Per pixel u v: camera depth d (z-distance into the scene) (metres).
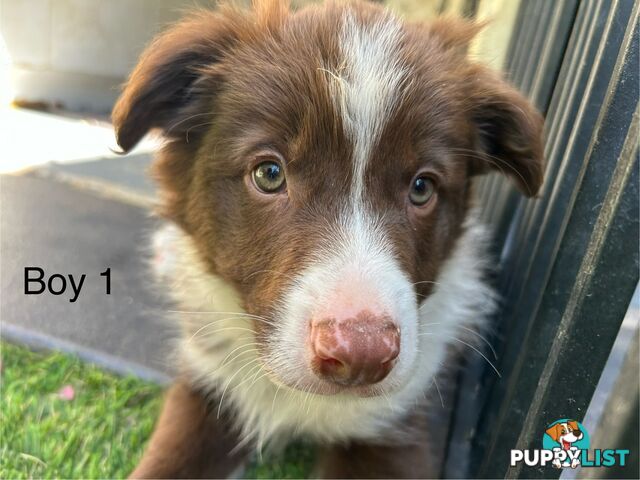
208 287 0.21
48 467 0.21
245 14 0.19
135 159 0.52
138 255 0.36
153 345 0.28
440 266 0.19
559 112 0.22
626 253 0.14
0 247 0.36
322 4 0.19
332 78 0.16
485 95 0.19
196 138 0.19
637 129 0.13
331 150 0.16
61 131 0.59
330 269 0.15
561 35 0.23
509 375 0.21
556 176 0.21
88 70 0.69
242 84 0.17
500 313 0.25
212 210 0.18
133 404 0.25
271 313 0.16
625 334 0.20
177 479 0.21
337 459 0.21
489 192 0.31
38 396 0.24
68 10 0.66
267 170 0.17
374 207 0.16
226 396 0.22
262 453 0.23
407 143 0.16
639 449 0.15
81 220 0.40
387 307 0.14
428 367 0.22
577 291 0.15
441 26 0.20
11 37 0.66
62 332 0.28
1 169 0.47
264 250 0.17
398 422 0.21
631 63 0.14
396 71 0.16
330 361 0.14
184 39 0.19
